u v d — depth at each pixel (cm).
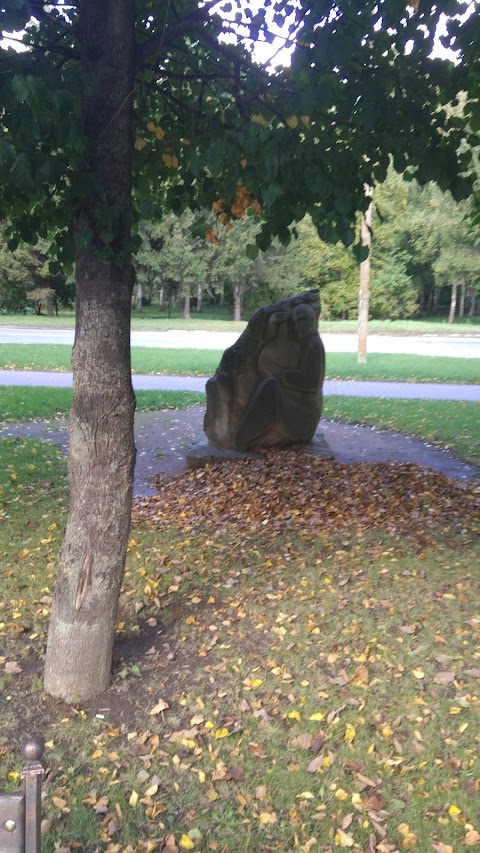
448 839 313
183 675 437
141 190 575
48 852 305
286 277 4634
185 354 2511
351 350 2923
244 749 371
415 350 2981
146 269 4747
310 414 997
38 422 1318
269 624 500
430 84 420
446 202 4034
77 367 372
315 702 408
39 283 4403
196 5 470
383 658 453
